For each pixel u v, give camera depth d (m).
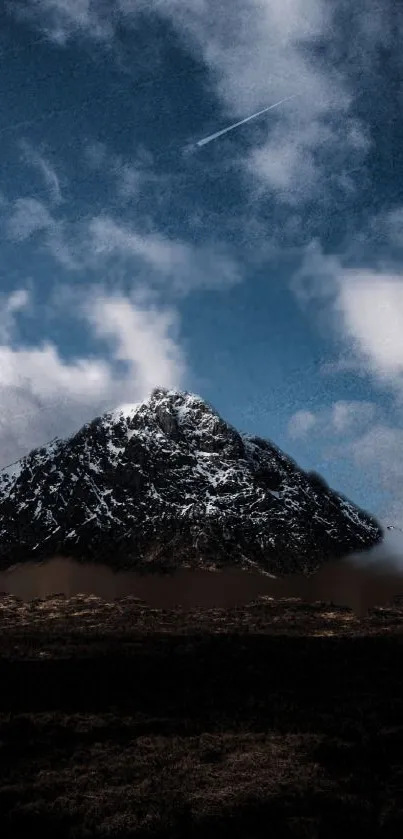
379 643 30.66
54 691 22.12
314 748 17.58
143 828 13.76
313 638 32.75
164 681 23.42
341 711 20.34
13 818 13.98
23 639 33.88
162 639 33.19
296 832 13.66
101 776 15.93
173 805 14.62
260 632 37.50
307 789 15.27
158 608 50.97
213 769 16.42
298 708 20.62
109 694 21.89
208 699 21.41
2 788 15.20
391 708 20.56
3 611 48.50
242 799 14.84
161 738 18.27
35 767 16.42
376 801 14.91
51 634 36.16
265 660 26.72
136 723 19.22
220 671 24.80
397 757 17.16
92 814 14.25
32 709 20.47
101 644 31.83
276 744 17.95
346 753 17.31
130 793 15.13
